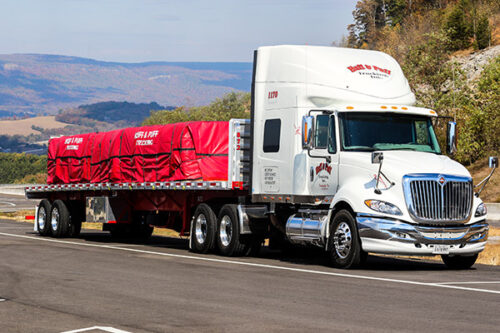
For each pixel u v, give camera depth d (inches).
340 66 593.9
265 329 300.5
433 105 1932.8
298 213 604.1
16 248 711.1
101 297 391.5
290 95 601.9
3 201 2514.8
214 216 677.9
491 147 1806.1
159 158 743.1
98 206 839.7
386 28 3735.2
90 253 665.6
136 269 530.6
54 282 454.6
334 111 567.8
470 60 2498.8
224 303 369.7
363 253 533.0
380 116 571.2
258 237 652.7
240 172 665.0
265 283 449.1
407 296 391.9
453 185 520.4
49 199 967.6
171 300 380.2
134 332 296.0
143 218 845.8
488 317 327.0
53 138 958.4
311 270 527.8
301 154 588.1
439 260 652.7
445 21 2935.5
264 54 634.2
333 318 325.4
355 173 544.7
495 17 2987.2
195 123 709.9
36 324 315.0
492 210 1401.3
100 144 855.7
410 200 512.7
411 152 556.4
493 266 591.5
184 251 711.1
